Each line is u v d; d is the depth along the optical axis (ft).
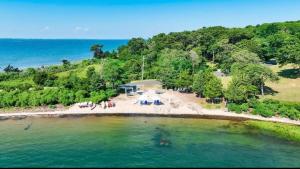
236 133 257.96
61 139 244.42
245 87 322.14
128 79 464.65
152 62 552.82
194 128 270.05
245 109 308.60
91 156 211.20
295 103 306.14
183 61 476.54
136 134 255.09
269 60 552.41
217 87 332.39
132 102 349.20
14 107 333.42
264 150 222.28
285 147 228.63
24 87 390.63
